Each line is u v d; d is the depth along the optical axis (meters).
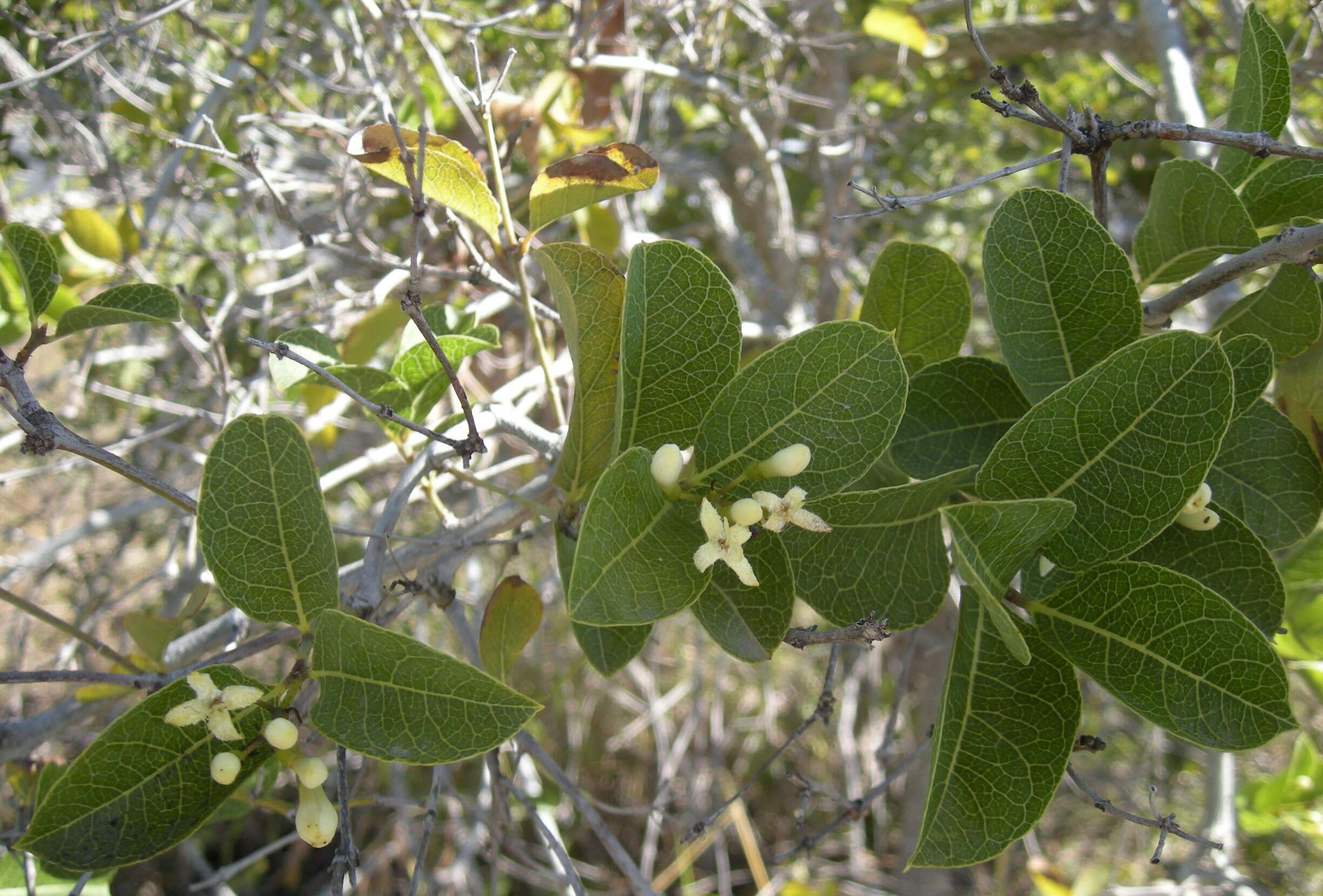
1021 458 0.23
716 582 0.23
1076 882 0.54
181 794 0.22
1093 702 0.91
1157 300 0.29
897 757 0.94
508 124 0.45
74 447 0.23
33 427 0.23
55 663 0.50
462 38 0.63
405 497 0.31
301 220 0.70
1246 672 0.22
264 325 0.57
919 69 0.82
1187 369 0.22
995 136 0.88
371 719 0.21
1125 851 0.96
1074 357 0.25
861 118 0.73
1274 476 0.27
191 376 0.74
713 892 1.03
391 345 0.59
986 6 0.86
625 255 0.60
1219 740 0.22
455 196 0.28
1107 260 0.25
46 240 0.24
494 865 0.37
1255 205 0.29
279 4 0.71
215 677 0.22
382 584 0.31
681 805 0.98
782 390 0.23
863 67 0.82
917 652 0.80
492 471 0.40
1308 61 0.56
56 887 0.33
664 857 1.06
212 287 0.76
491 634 0.29
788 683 1.10
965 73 0.83
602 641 0.28
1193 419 0.22
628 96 0.67
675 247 0.23
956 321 0.29
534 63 0.69
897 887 0.80
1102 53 0.71
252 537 0.22
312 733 0.25
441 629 0.89
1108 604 0.23
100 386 0.57
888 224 0.85
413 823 0.84
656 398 0.24
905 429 0.28
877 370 0.22
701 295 0.23
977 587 0.20
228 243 0.77
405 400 0.33
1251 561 0.26
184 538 0.64
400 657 0.21
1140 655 0.23
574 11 0.51
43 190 0.67
